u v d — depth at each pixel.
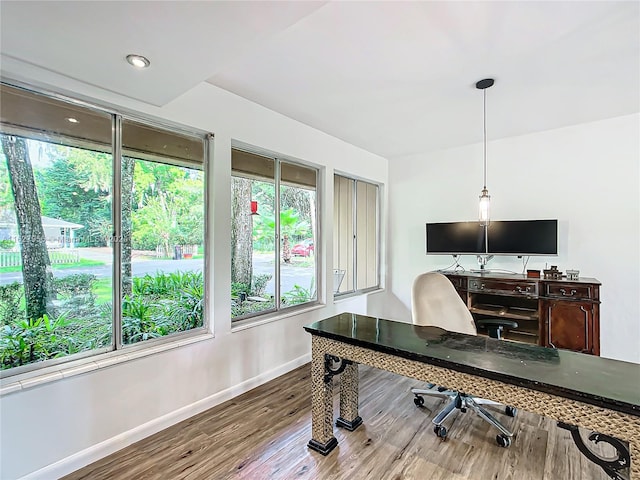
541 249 3.55
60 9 1.29
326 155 3.81
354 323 2.20
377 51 2.12
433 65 2.29
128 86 2.00
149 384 2.23
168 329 2.45
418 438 2.20
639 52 2.12
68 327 1.98
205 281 2.66
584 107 3.03
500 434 2.18
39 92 1.86
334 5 1.67
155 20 1.39
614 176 3.31
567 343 3.14
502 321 2.66
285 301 3.44
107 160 2.14
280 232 3.38
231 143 2.84
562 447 2.10
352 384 2.30
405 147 4.35
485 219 2.97
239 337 2.83
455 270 4.14
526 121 3.38
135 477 1.84
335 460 1.97
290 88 2.66
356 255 4.61
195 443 2.14
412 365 1.66
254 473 1.87
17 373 1.78
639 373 1.38
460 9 1.72
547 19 1.80
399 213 4.87
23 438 1.73
